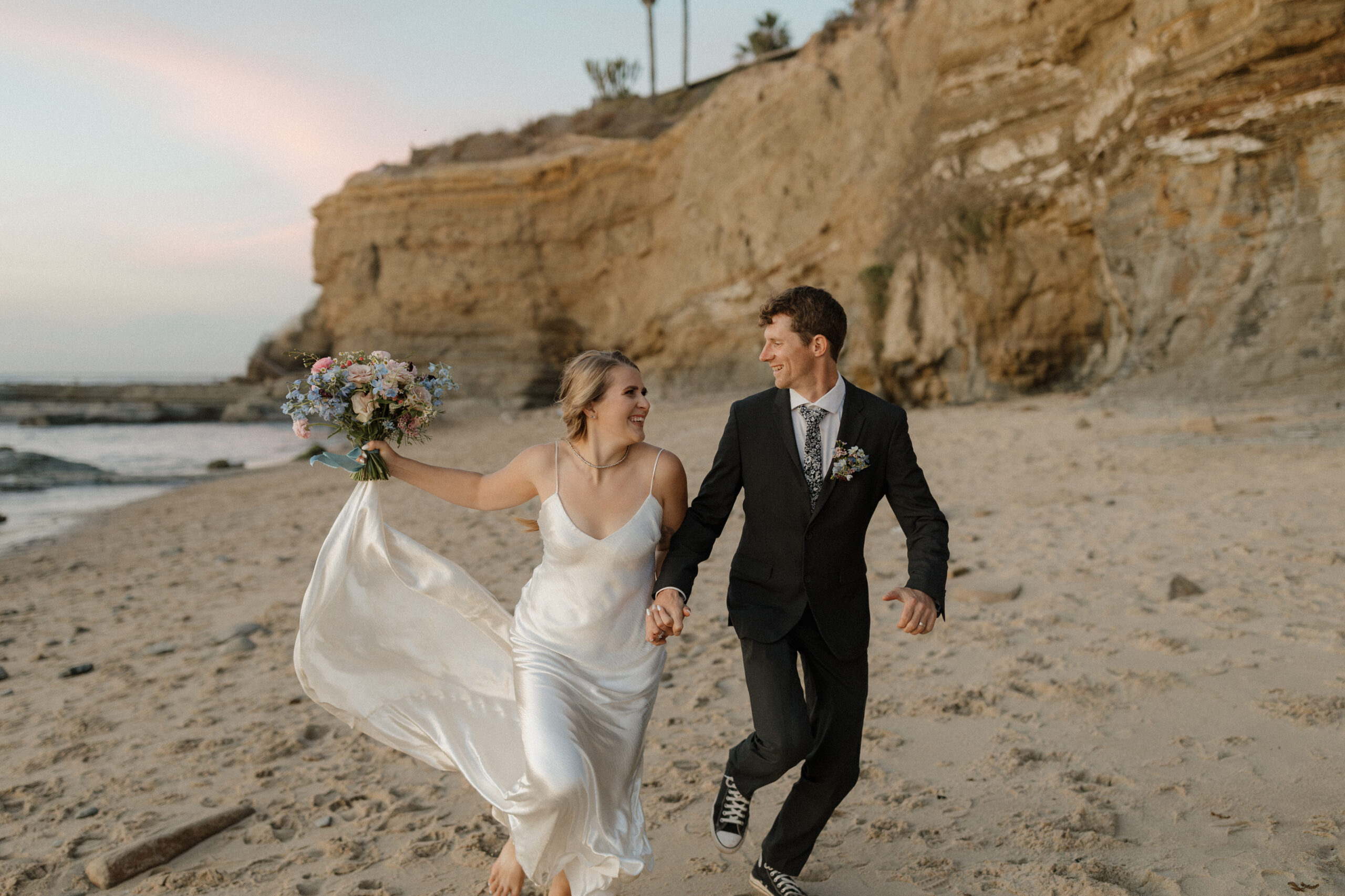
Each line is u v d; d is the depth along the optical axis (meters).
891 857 3.05
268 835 3.50
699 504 2.77
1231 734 3.73
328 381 2.87
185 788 4.03
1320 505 7.87
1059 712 4.14
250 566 9.95
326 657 3.02
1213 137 16.64
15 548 13.28
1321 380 14.50
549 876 2.44
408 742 3.03
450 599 3.01
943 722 4.17
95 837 3.59
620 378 2.71
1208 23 16.50
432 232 41.72
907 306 23.47
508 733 2.95
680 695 4.87
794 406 2.70
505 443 25.84
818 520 2.64
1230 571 6.16
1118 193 19.12
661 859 3.17
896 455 2.67
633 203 38.81
